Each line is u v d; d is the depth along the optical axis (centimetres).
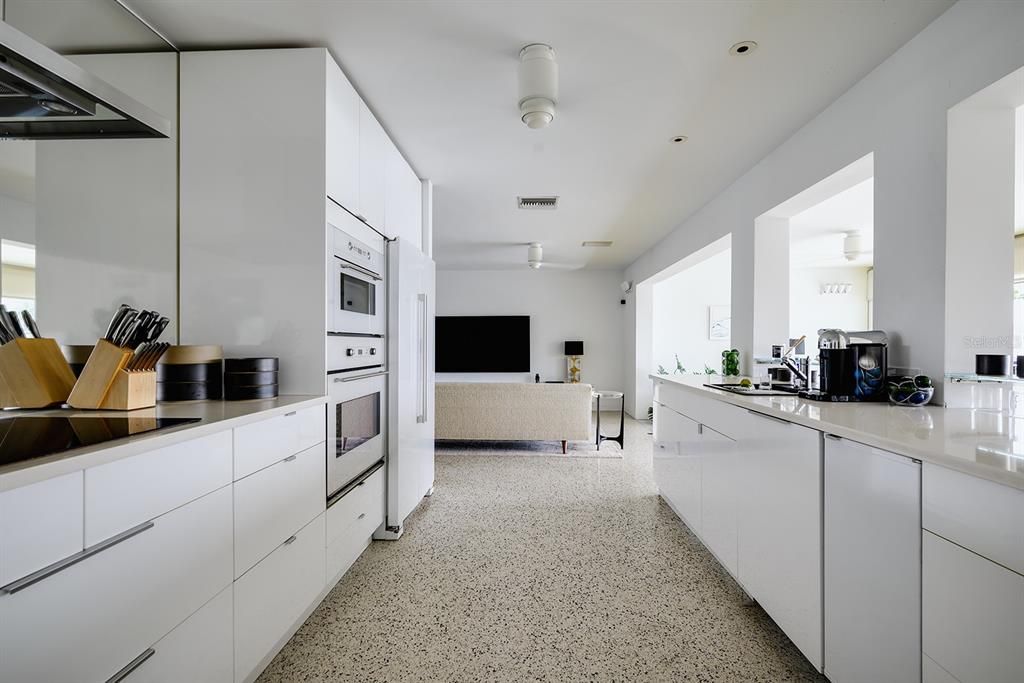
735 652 167
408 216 315
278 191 189
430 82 219
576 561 239
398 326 262
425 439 315
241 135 190
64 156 179
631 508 320
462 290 834
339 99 203
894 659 114
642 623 185
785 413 162
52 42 165
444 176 344
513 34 184
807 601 150
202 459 120
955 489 98
